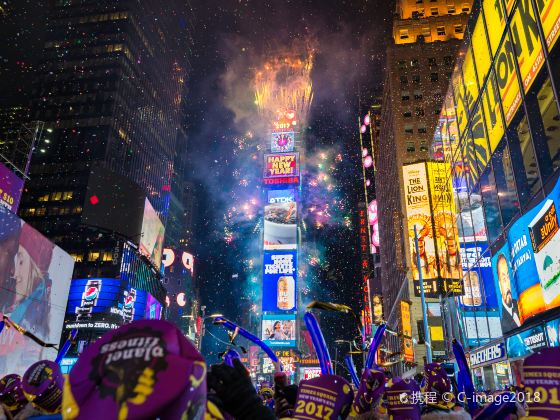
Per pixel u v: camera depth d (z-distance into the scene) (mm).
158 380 1060
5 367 31938
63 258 42812
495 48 24906
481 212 28234
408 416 4898
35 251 37406
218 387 1677
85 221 87750
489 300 27656
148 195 117875
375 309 100062
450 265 49312
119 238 89062
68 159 97938
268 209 108438
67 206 91625
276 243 105125
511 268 23891
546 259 19766
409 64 78062
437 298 48438
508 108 23438
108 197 91125
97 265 85062
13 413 4352
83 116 103562
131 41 115188
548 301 19562
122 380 1062
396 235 72875
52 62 110562
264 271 102562
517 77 22250
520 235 22484
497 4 24297
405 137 72562
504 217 24609
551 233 19234
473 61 28516
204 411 1131
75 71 109250
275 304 100062
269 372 92562
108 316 77312
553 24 18672
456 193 33625
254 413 1628
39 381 3805
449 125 34812
